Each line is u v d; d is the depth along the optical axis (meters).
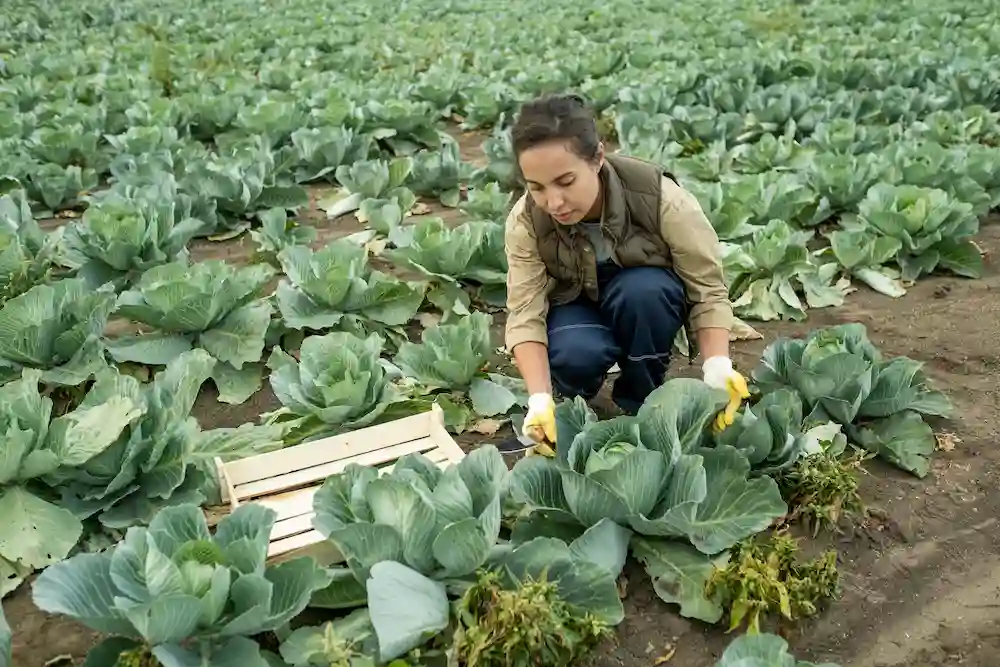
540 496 2.92
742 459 3.03
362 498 2.77
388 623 2.43
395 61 10.98
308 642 2.58
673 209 3.29
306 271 4.72
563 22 12.82
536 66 9.76
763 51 9.79
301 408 3.73
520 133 2.91
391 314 4.61
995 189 6.20
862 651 2.76
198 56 11.14
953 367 4.28
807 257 5.01
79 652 2.82
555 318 3.60
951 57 9.30
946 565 3.06
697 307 3.43
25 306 4.02
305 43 11.87
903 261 5.22
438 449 3.59
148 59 10.92
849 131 6.88
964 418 3.85
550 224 3.34
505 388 3.97
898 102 7.77
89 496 3.19
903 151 6.18
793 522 3.20
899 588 2.97
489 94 8.62
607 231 3.32
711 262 3.37
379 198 6.53
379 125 7.97
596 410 4.00
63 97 9.09
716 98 8.17
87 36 12.81
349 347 3.88
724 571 2.78
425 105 7.95
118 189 6.05
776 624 2.80
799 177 6.25
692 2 14.30
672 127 7.49
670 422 2.91
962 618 2.85
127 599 2.40
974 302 4.93
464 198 6.82
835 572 2.87
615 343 3.58
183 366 3.69
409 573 2.57
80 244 5.02
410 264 4.88
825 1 13.65
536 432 3.10
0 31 12.71
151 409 3.35
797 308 4.86
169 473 3.25
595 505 2.86
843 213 5.98
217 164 6.59
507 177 6.49
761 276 5.00
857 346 3.64
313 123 7.93
